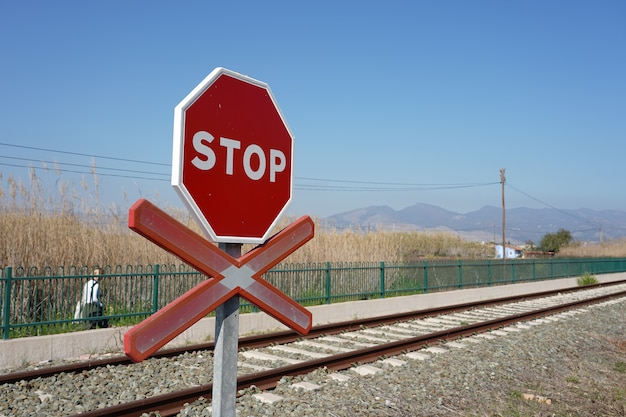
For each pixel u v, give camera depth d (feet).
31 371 22.99
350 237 68.90
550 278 98.07
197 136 7.36
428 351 32.60
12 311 33.04
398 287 61.87
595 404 23.20
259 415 19.58
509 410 21.71
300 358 30.12
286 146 8.81
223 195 7.67
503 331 41.24
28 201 39.78
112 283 38.09
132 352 6.16
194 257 7.00
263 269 8.14
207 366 26.96
